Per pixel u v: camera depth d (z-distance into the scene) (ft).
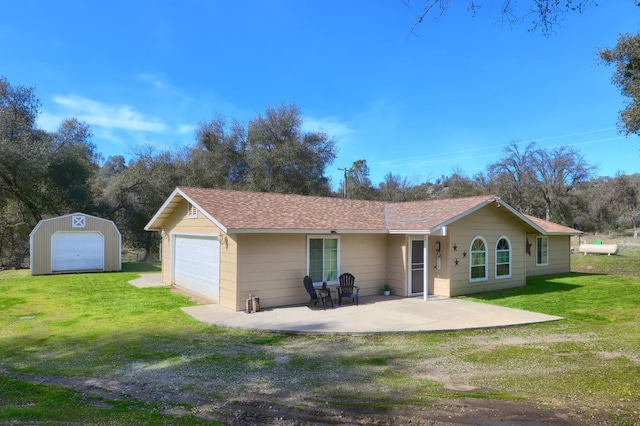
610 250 96.94
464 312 36.65
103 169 151.64
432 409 15.85
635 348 25.29
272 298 39.45
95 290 50.08
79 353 24.70
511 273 52.95
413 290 46.60
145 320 33.76
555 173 144.77
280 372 20.98
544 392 17.61
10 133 82.58
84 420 14.10
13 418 14.03
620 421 14.17
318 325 31.35
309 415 15.48
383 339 28.02
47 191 89.71
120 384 19.35
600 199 155.02
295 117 116.88
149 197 104.83
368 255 46.80
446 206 49.98
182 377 20.27
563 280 61.21
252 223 37.55
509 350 25.05
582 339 27.73
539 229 54.49
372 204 57.41
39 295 46.34
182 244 51.88
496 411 15.51
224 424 14.53
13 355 24.40
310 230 40.06
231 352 24.77
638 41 47.62
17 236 90.94
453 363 22.39
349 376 20.29
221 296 40.32
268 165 113.50
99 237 71.87
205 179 110.93
